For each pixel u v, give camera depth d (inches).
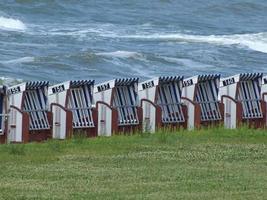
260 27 5797.2
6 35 4603.8
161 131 2095.2
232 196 1439.5
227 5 6269.7
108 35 4874.5
